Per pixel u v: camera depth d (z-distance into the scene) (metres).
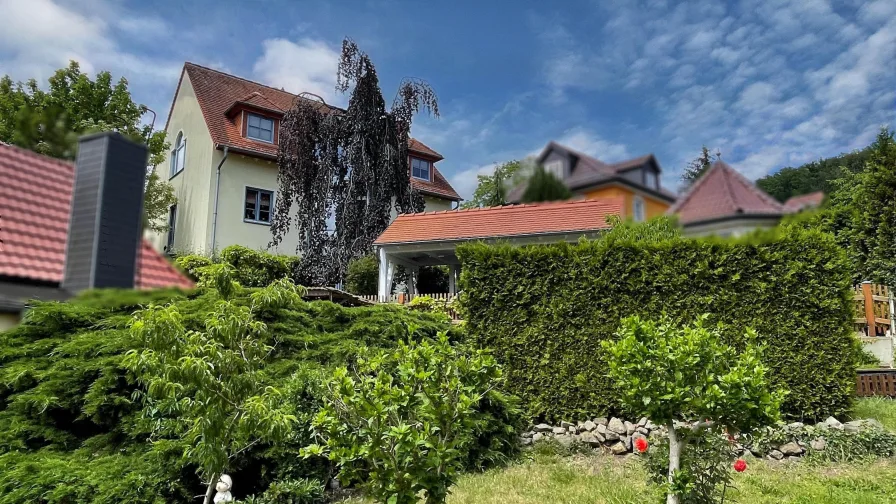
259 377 4.41
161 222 12.81
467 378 3.65
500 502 4.77
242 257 14.02
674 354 3.77
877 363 10.08
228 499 3.97
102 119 6.95
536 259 7.44
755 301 6.61
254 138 17.20
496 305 7.48
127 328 5.39
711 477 3.97
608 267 7.10
